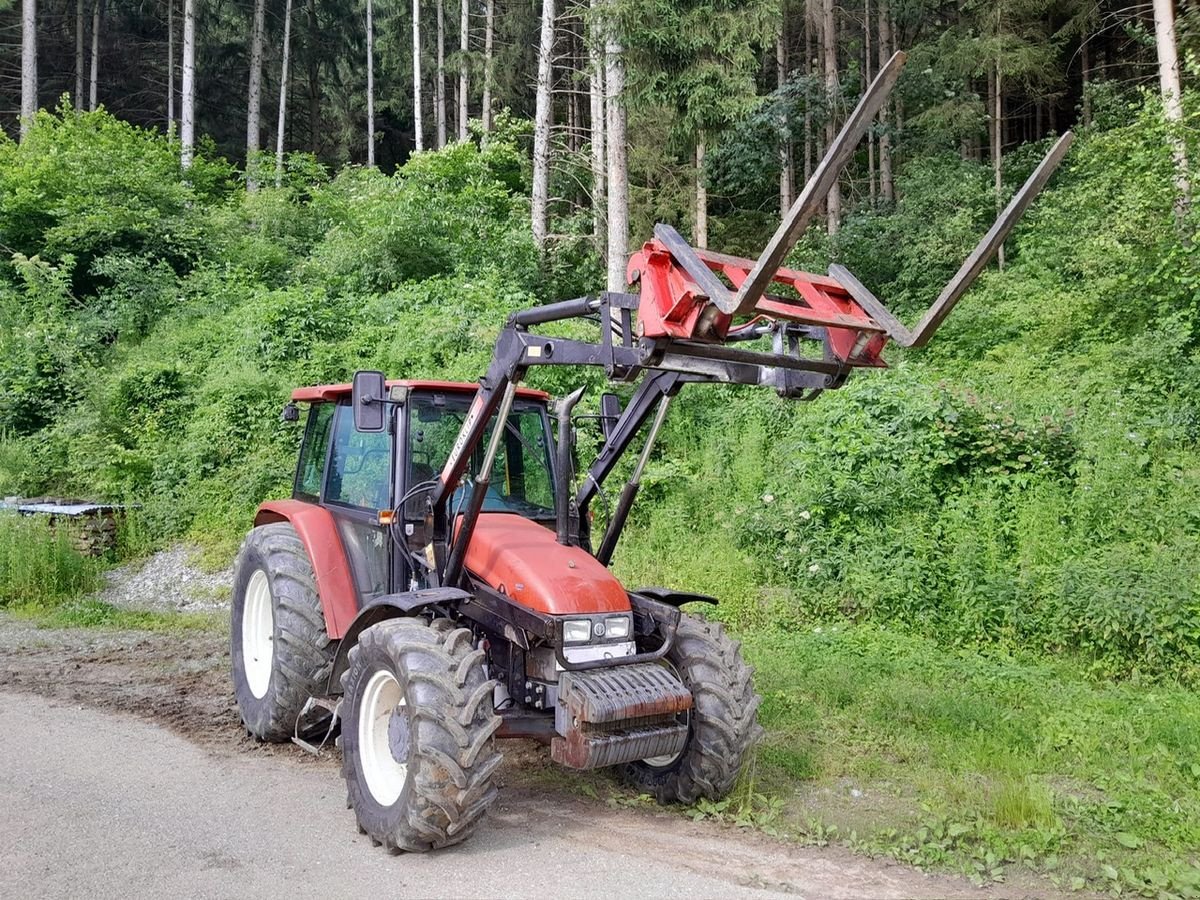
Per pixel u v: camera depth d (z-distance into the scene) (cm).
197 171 2212
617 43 1351
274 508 589
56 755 518
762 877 380
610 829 432
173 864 381
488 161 1988
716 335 367
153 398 1359
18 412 1389
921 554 812
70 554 1001
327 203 2045
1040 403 995
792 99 2170
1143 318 1133
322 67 3884
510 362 413
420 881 369
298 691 522
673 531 953
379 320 1427
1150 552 761
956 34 2130
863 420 970
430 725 382
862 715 594
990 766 511
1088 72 2309
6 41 3266
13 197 1800
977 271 369
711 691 447
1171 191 1101
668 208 2042
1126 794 464
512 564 441
